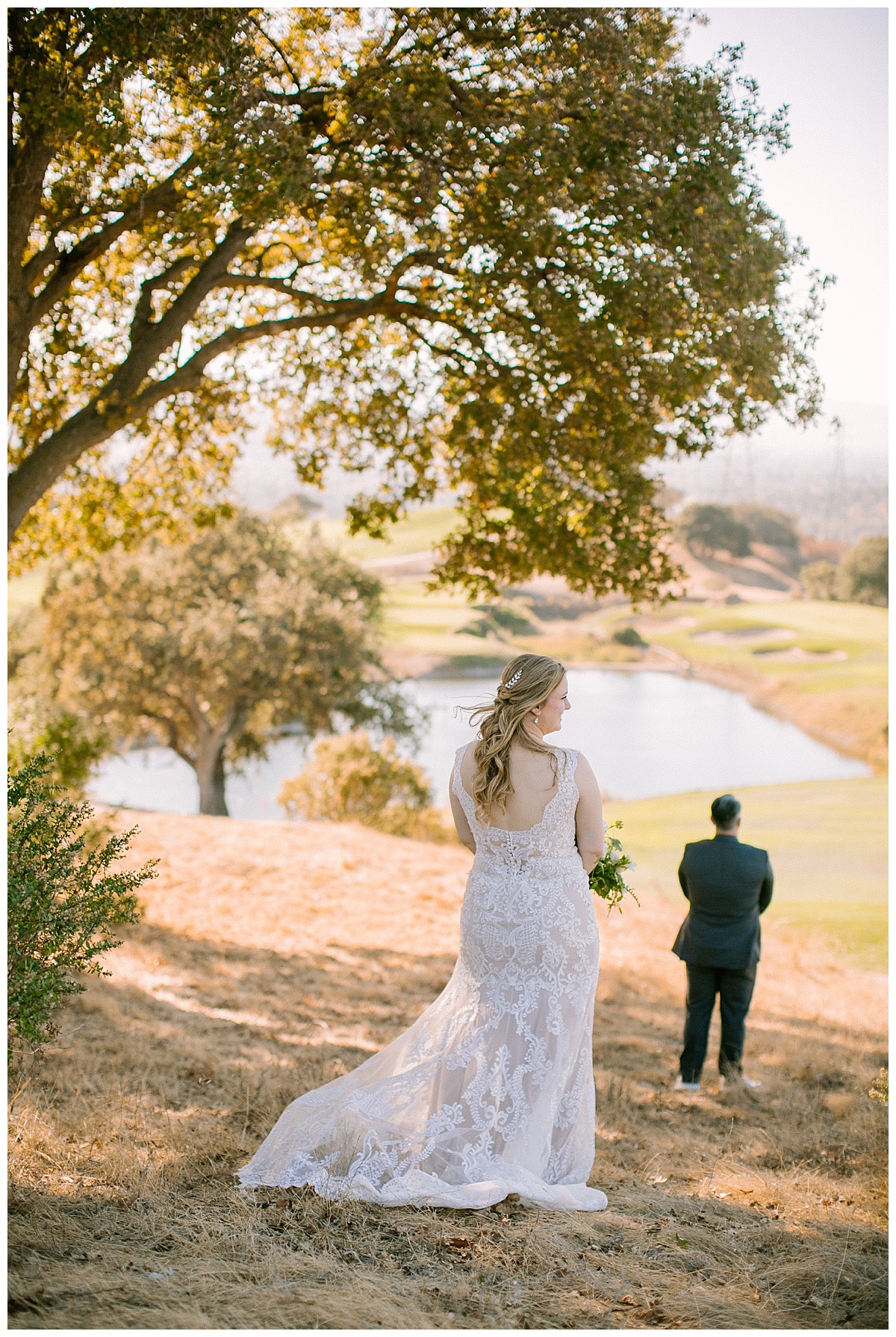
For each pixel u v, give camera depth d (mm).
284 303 9305
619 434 7547
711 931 5633
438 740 45250
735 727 56625
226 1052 5332
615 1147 4621
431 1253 3154
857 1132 4793
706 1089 5652
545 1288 3000
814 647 78250
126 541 10891
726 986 5703
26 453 9375
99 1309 2689
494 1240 3242
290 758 44438
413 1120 3707
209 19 5969
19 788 3865
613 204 6598
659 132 6410
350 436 9758
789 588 104812
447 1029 3842
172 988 6617
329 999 6785
